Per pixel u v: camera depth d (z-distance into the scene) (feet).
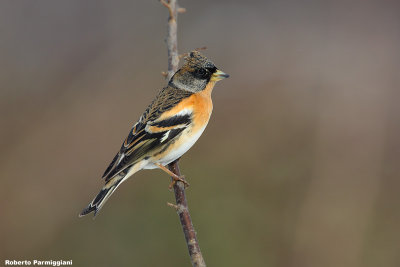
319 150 43.60
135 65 51.65
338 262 37.88
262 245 38.17
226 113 47.11
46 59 53.21
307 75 51.72
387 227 39.17
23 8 58.85
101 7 59.11
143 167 27.35
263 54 54.70
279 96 48.73
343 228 38.75
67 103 47.65
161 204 38.11
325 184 41.19
